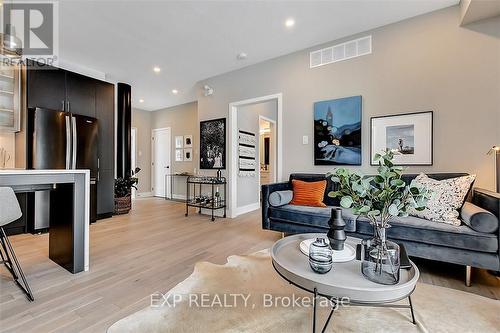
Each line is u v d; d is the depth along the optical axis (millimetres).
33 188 1914
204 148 4707
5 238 1771
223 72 4348
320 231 2572
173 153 6777
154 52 3592
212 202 4160
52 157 3324
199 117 4801
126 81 4797
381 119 2902
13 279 1925
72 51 3543
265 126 6777
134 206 5422
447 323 1399
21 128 3361
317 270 1226
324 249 1299
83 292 1743
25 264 2236
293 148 3561
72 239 2061
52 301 1628
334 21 2816
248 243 2855
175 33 3074
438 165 2580
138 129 7008
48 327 1367
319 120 3318
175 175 6320
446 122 2549
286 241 1744
